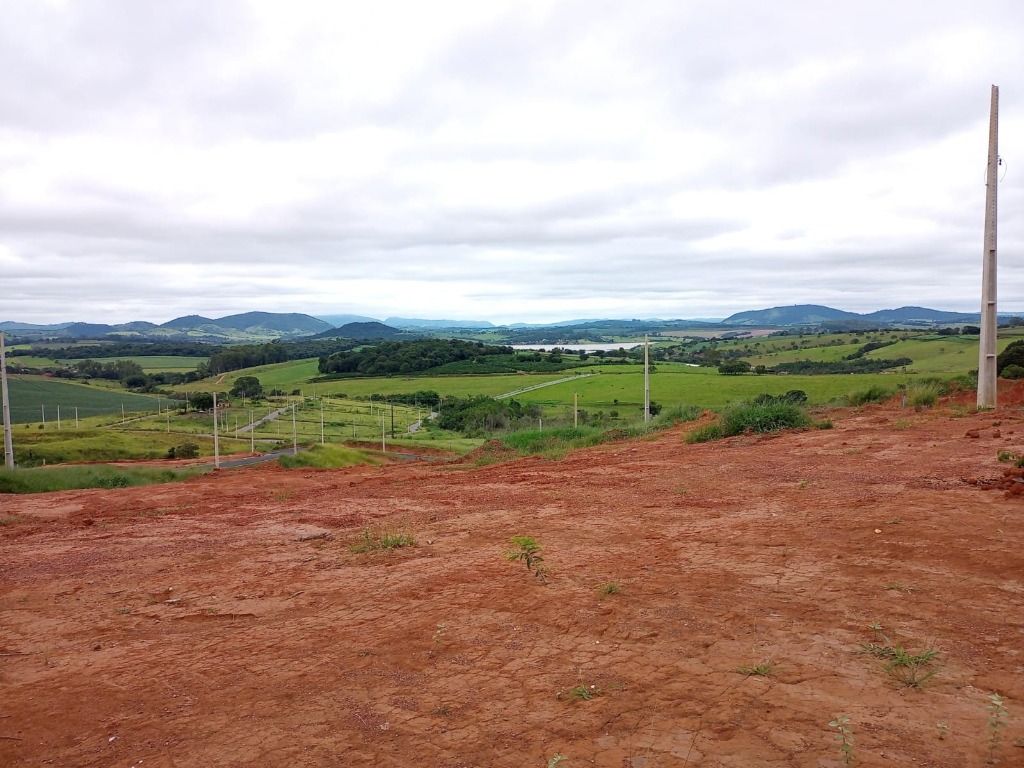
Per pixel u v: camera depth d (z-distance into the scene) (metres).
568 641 4.56
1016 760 2.84
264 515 10.92
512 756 3.20
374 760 3.25
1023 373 29.33
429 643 4.71
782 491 9.12
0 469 22.09
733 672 3.90
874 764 2.87
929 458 10.56
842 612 4.68
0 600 6.72
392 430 68.12
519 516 8.97
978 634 4.16
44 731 3.81
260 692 4.12
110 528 10.73
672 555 6.46
